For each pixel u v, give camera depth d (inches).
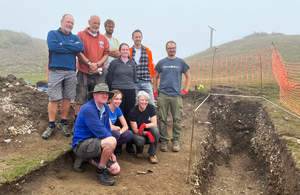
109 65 176.1
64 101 161.3
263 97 257.0
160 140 188.9
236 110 247.9
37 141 149.3
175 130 184.1
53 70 151.6
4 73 528.4
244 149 216.7
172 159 169.0
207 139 209.6
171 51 180.9
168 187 130.3
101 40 170.2
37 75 466.9
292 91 261.9
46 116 179.9
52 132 159.2
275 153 167.5
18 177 111.3
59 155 136.2
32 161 125.6
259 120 225.1
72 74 158.2
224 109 251.4
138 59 193.5
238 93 273.0
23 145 142.3
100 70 165.6
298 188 122.9
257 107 243.9
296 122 193.0
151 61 199.2
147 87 196.2
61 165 134.5
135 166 151.3
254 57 516.1
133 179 133.0
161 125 183.3
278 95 262.1
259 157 190.4
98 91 121.5
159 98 184.5
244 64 463.8
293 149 151.3
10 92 190.5
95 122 121.3
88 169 139.6
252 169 186.9
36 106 184.9
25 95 192.2
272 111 218.5
